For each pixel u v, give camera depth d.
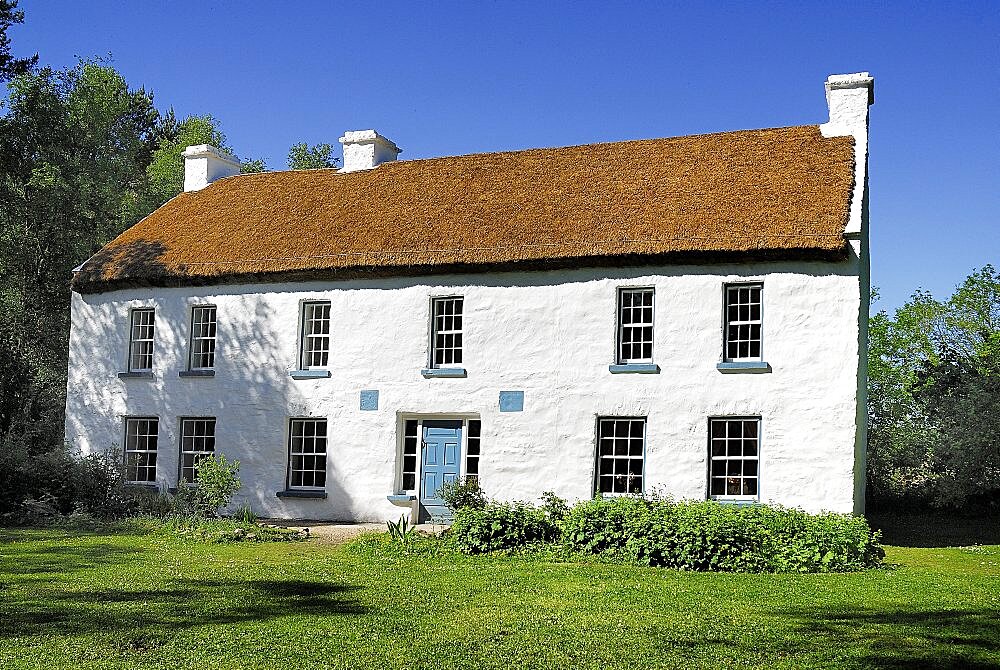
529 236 21.23
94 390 25.16
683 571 14.74
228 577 13.80
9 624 10.59
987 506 24.92
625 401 20.11
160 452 24.11
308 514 22.55
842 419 18.66
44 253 34.50
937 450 25.33
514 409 20.89
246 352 23.45
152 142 60.72
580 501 19.70
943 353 34.78
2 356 30.03
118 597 12.19
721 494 19.47
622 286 20.38
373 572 14.33
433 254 21.62
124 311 25.02
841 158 21.12
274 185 26.70
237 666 8.98
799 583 13.67
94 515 21.75
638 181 22.23
